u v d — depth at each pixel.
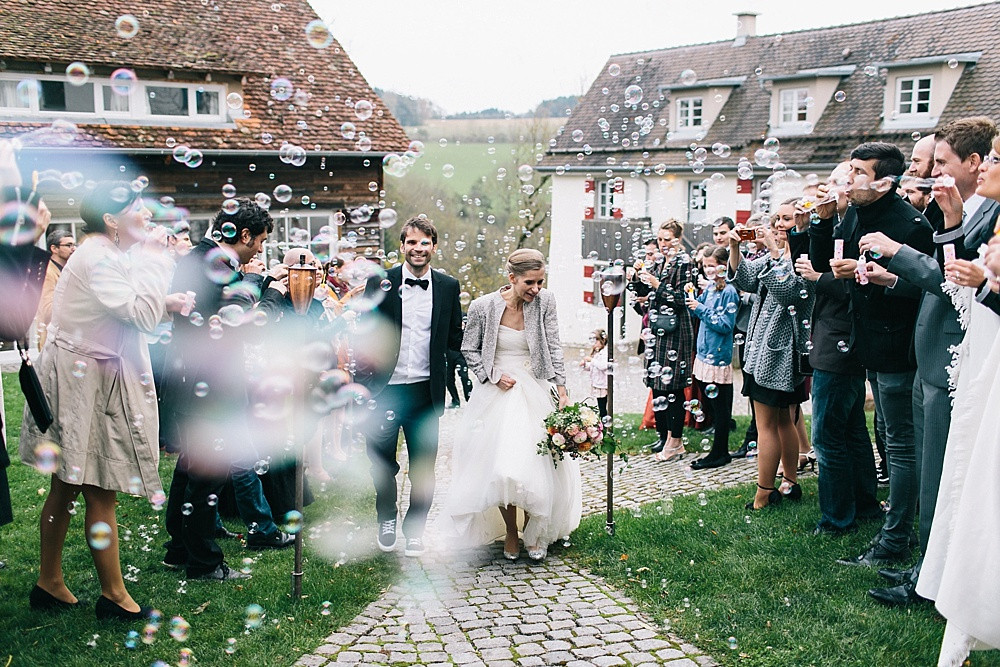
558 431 3.81
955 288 2.86
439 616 3.30
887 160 3.35
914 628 2.96
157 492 3.18
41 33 10.75
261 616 3.21
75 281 3.06
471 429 3.97
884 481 4.82
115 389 3.11
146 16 11.96
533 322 4.01
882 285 3.28
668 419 5.95
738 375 11.91
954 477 2.67
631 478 5.49
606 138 19.16
